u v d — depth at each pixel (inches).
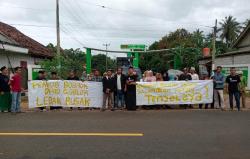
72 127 394.3
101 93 585.0
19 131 372.8
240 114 503.5
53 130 377.1
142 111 547.5
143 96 581.6
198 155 274.5
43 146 305.4
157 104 585.0
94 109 585.6
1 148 299.9
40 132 366.3
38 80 575.8
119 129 379.9
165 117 471.5
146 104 583.2
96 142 318.7
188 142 317.7
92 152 283.9
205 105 596.1
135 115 494.3
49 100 576.7
